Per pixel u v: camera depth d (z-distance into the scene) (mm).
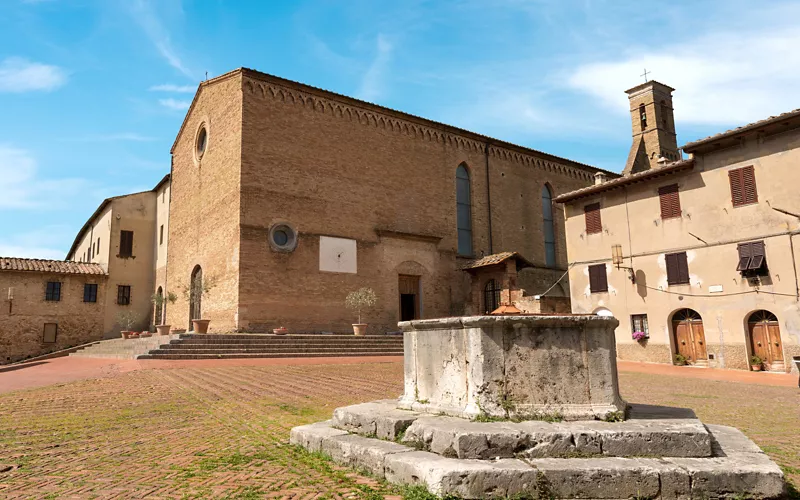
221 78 30797
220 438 8086
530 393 6484
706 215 24547
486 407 6426
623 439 5785
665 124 45375
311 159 30172
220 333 26391
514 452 5715
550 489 5207
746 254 23078
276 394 12719
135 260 39344
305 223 29297
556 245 41656
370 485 5656
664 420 6395
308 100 30734
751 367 22516
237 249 27078
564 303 31438
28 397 12500
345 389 13609
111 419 9711
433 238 33938
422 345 7477
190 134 35125
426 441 6121
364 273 30953
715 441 6074
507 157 39625
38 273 34812
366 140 32625
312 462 6574
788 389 16359
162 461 6750
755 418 10680
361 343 26516
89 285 37000
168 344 21969
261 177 28266
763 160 22922
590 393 6566
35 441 7984
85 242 46656
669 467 5324
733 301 23344
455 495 5141
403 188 33656
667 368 23406
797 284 21516
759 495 5227
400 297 33094
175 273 35406
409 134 34656
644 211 26906
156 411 10508
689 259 24969
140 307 38938
